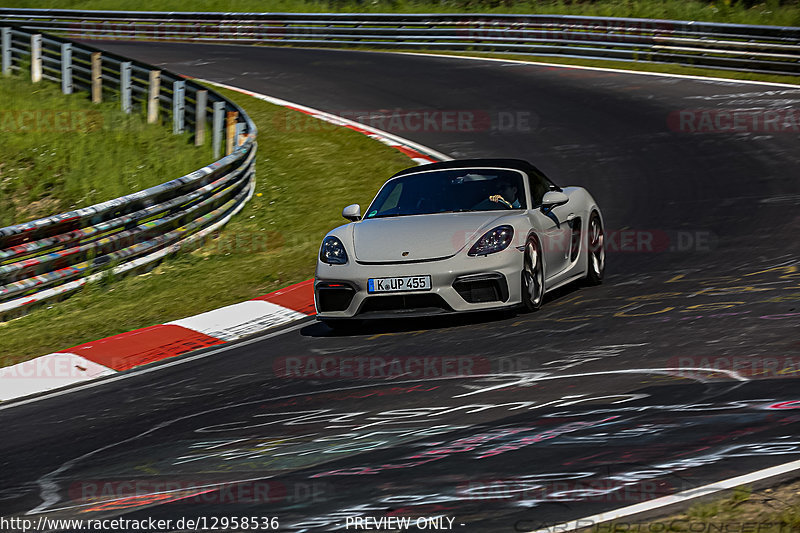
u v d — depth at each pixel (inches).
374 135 2618.1
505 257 1088.2
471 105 2886.3
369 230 1165.1
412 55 3900.1
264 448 746.8
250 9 5462.6
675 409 724.7
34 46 3297.2
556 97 2891.2
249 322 1267.2
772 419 676.1
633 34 3363.7
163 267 1707.7
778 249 1344.7
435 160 2331.4
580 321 1060.5
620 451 643.5
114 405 955.3
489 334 1047.0
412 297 1085.1
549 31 3634.4
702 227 1553.9
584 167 2130.9
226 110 2479.1
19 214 2192.4
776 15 3686.0
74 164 2422.5
